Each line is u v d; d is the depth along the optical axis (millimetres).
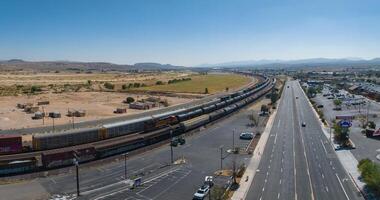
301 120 188500
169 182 92062
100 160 108938
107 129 130500
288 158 115750
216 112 194000
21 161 96688
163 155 118375
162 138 139125
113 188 87062
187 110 180375
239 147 129875
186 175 97875
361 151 124188
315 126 171500
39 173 95562
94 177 94750
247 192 86000
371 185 84375
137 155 117812
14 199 78938
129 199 80312
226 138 145625
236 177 96500
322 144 134875
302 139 143500
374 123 166000
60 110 193750
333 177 96875
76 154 102938
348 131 140750
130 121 143000
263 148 129125
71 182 90438
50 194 82312
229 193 85188
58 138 115875
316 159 114562
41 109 193625
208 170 102562
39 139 112250
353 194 84625
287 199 81750
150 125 145625
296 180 94562
